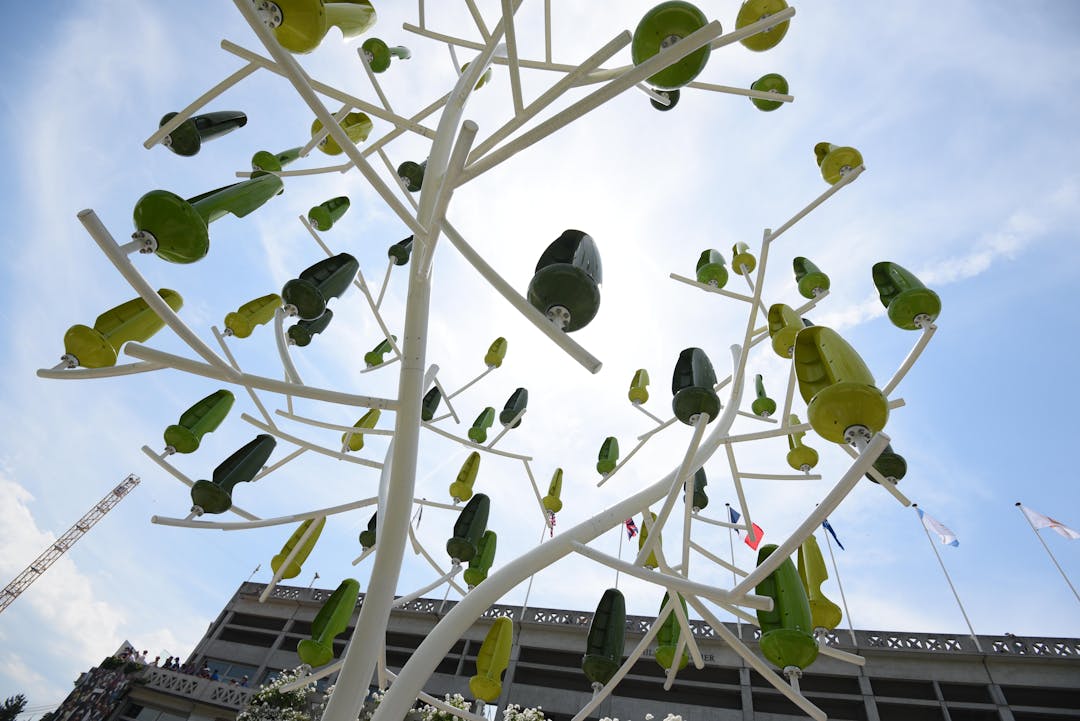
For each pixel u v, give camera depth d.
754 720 19.41
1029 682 18.70
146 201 2.60
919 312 3.54
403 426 3.23
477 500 4.68
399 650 24.16
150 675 22.59
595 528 3.70
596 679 3.88
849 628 21.20
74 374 3.07
